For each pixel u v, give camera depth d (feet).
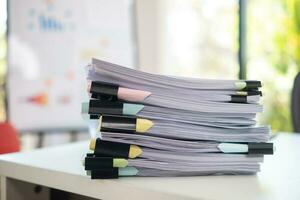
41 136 7.39
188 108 1.59
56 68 7.46
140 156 1.57
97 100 1.55
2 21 7.06
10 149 2.98
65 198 2.17
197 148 1.60
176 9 8.68
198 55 8.86
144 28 8.40
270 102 7.86
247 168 1.63
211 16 8.69
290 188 1.42
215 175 1.63
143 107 1.56
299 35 7.86
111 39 7.88
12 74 7.09
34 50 7.29
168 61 8.58
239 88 1.63
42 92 7.34
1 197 2.02
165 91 1.59
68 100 7.52
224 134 1.61
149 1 8.43
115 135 1.55
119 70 1.56
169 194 1.36
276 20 8.04
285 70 7.97
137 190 1.44
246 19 8.13
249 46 8.19
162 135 1.59
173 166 1.59
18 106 7.14
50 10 7.44
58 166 1.83
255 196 1.32
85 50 7.68
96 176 1.55
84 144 2.72
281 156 2.16
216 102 1.61
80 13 7.66
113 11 7.91
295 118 4.40
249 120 1.63
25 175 1.89
